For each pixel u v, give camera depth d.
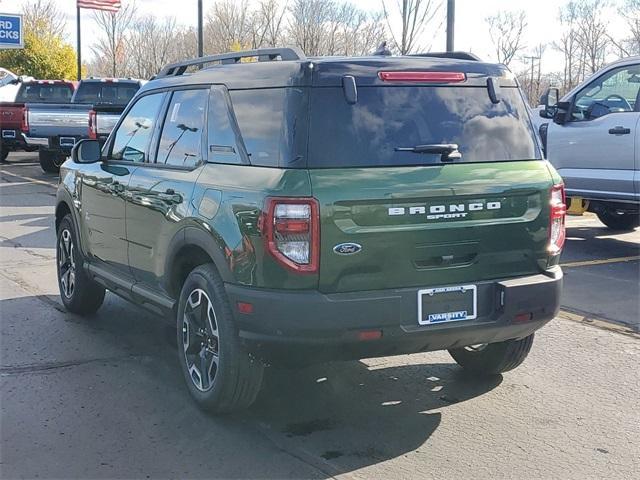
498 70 4.51
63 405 4.58
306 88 3.97
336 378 5.12
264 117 4.13
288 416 4.49
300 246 3.77
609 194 9.12
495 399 4.80
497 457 4.01
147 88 5.54
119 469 3.81
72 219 6.37
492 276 4.20
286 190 3.79
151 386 4.90
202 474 3.77
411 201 3.93
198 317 4.46
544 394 4.89
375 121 4.04
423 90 4.21
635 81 9.06
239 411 4.49
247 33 29.34
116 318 6.47
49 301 7.01
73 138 16.98
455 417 4.52
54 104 16.95
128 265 5.40
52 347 5.67
